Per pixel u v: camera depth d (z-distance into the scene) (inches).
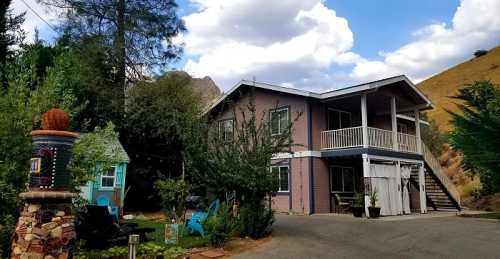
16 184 291.9
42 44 668.7
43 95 320.8
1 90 322.0
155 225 532.7
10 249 274.1
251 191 436.5
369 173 668.1
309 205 719.7
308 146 735.7
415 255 354.0
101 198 570.6
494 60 2635.3
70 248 238.8
